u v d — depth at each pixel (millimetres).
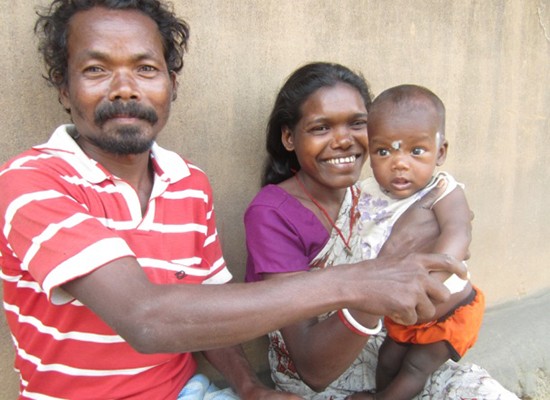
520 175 2705
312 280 1028
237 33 1811
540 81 2656
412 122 1389
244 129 1899
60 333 1222
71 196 1187
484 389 1398
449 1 2256
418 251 1411
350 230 1625
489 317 2664
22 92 1508
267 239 1520
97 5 1219
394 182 1459
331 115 1535
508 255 2758
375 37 2105
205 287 997
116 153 1274
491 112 2520
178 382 1463
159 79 1271
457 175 2486
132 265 1002
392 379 1622
